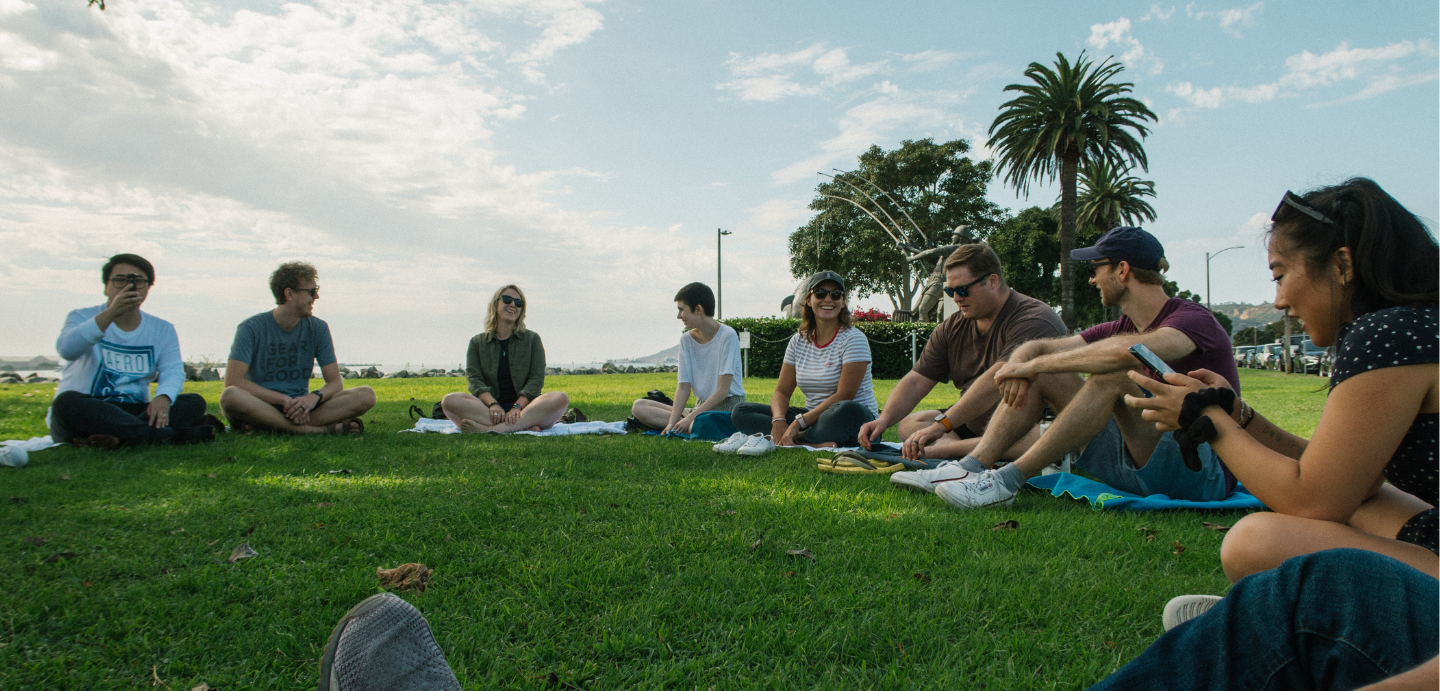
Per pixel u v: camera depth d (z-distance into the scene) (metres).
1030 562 2.50
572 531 2.84
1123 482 3.54
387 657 1.28
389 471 4.14
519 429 6.35
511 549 2.62
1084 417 3.25
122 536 2.72
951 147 46.00
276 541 2.67
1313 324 1.62
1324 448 1.49
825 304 5.47
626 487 3.66
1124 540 2.80
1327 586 0.99
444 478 3.83
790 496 3.51
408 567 2.34
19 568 2.35
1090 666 1.73
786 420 5.75
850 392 5.47
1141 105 27.94
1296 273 1.58
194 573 2.31
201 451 4.77
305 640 1.88
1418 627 0.92
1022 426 3.68
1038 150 29.20
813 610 2.09
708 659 1.79
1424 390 1.41
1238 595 1.07
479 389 6.39
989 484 3.33
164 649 1.85
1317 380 21.58
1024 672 1.72
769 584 2.28
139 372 5.26
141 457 4.50
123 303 4.99
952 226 45.75
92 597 2.13
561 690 1.66
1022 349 3.64
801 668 1.75
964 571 2.42
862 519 3.06
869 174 47.00
